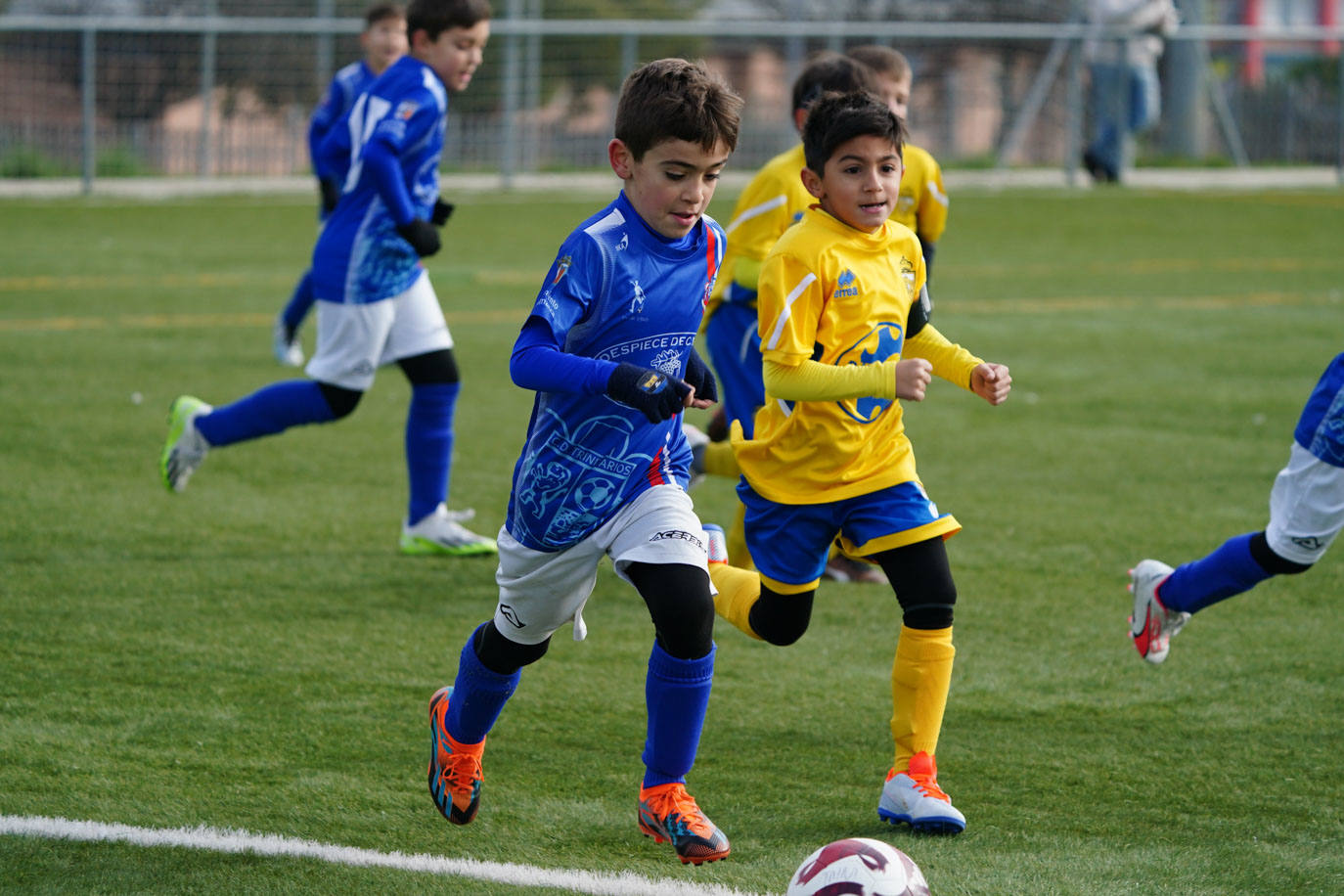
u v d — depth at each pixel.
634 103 11.31
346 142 21.09
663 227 11.57
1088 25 79.44
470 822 12.52
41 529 21.86
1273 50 106.62
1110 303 44.88
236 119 80.19
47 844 12.23
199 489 24.42
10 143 76.25
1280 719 15.34
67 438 27.45
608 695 15.94
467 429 29.22
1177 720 15.32
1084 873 11.90
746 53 90.69
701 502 24.84
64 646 17.19
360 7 80.31
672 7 87.94
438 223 22.08
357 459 26.77
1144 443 28.16
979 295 46.34
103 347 36.53
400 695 15.88
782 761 14.30
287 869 11.88
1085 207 69.81
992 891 11.55
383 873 11.80
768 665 17.02
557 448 11.77
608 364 10.71
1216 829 12.77
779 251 13.63
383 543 21.80
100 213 64.81
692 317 12.07
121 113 78.81
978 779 13.87
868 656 17.36
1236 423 29.84
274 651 17.17
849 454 13.52
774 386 13.25
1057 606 19.02
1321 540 14.60
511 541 12.12
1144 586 15.88
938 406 31.61
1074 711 15.56
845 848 10.41
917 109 86.88
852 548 13.76
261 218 64.69
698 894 11.41
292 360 35.09
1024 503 24.06
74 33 77.44
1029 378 34.28
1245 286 48.44
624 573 12.00
